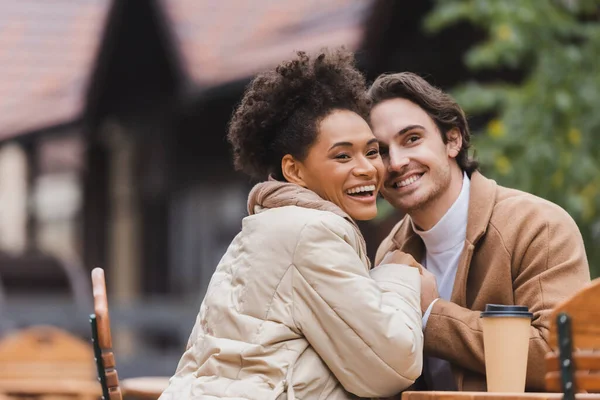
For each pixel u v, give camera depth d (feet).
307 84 15.52
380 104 16.69
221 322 14.73
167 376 47.93
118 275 61.16
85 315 47.91
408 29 42.96
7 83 62.69
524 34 32.76
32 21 66.23
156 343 59.11
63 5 67.87
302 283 14.42
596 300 11.80
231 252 15.31
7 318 47.32
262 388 14.08
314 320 14.37
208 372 14.47
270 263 14.61
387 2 41.73
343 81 15.55
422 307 15.79
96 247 62.18
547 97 32.22
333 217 14.73
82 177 62.90
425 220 16.88
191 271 57.52
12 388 26.66
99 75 55.47
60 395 26.81
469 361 15.52
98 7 67.51
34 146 67.97
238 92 49.01
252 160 16.06
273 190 15.35
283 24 53.01
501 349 14.25
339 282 14.28
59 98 59.26
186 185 56.13
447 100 16.79
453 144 16.92
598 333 11.88
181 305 53.83
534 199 16.46
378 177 15.67
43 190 83.30
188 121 55.52
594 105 32.12
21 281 54.65
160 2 51.75
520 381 14.26
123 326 48.75
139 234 59.36
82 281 54.65
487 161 31.71
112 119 57.72
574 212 31.19
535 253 15.96
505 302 16.20
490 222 16.42
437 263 17.11
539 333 15.14
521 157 31.78
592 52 32.94
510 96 32.99
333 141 15.28
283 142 15.60
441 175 16.56
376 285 14.47
